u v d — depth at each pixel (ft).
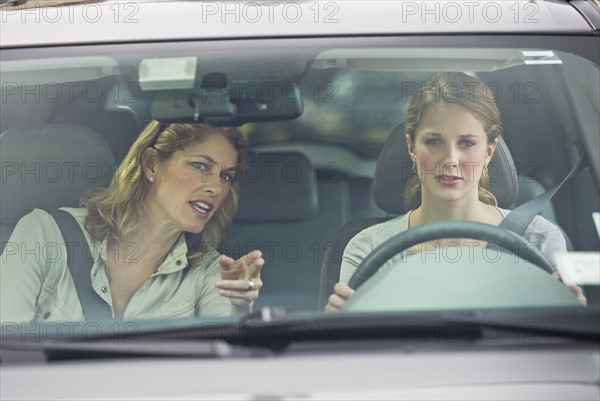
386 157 20.15
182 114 20.13
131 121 20.30
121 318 18.76
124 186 20.10
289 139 20.11
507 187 20.04
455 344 16.49
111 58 20.11
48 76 20.24
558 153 20.17
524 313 17.47
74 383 16.14
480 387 16.03
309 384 15.92
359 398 15.79
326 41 20.13
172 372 16.17
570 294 18.02
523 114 20.30
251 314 16.85
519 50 19.97
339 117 20.17
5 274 19.47
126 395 15.92
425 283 18.21
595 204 19.58
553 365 16.35
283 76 20.01
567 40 20.16
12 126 20.51
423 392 15.92
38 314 19.15
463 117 20.26
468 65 20.13
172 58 20.11
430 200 19.94
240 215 19.86
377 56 19.92
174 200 19.94
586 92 20.02
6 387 16.12
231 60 20.07
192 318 18.04
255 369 16.12
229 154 20.07
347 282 18.84
